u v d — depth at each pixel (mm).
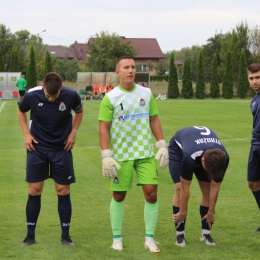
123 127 7430
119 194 7500
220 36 107500
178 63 131250
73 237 8070
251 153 8539
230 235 8250
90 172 13867
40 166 7625
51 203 10305
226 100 61938
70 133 7680
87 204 10258
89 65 92750
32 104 7512
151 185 7430
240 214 9523
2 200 10586
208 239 7777
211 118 31766
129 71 7402
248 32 82125
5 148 18484
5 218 9172
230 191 11516
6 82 62312
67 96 7527
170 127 25859
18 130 24453
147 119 7539
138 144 7465
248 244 7758
